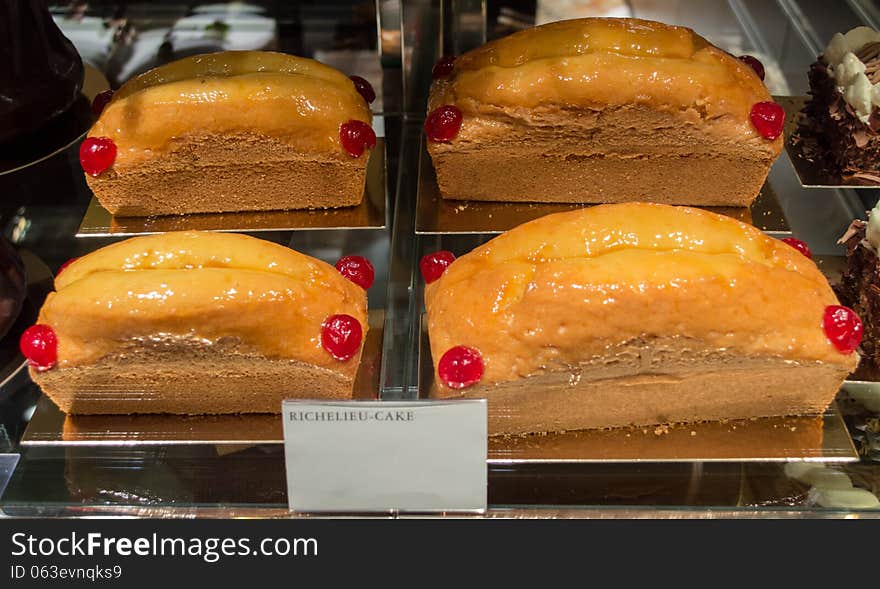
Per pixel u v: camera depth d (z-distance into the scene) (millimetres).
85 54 789
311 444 554
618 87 668
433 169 747
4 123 713
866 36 720
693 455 594
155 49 783
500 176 705
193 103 676
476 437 549
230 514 589
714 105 672
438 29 766
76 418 614
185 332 584
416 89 792
